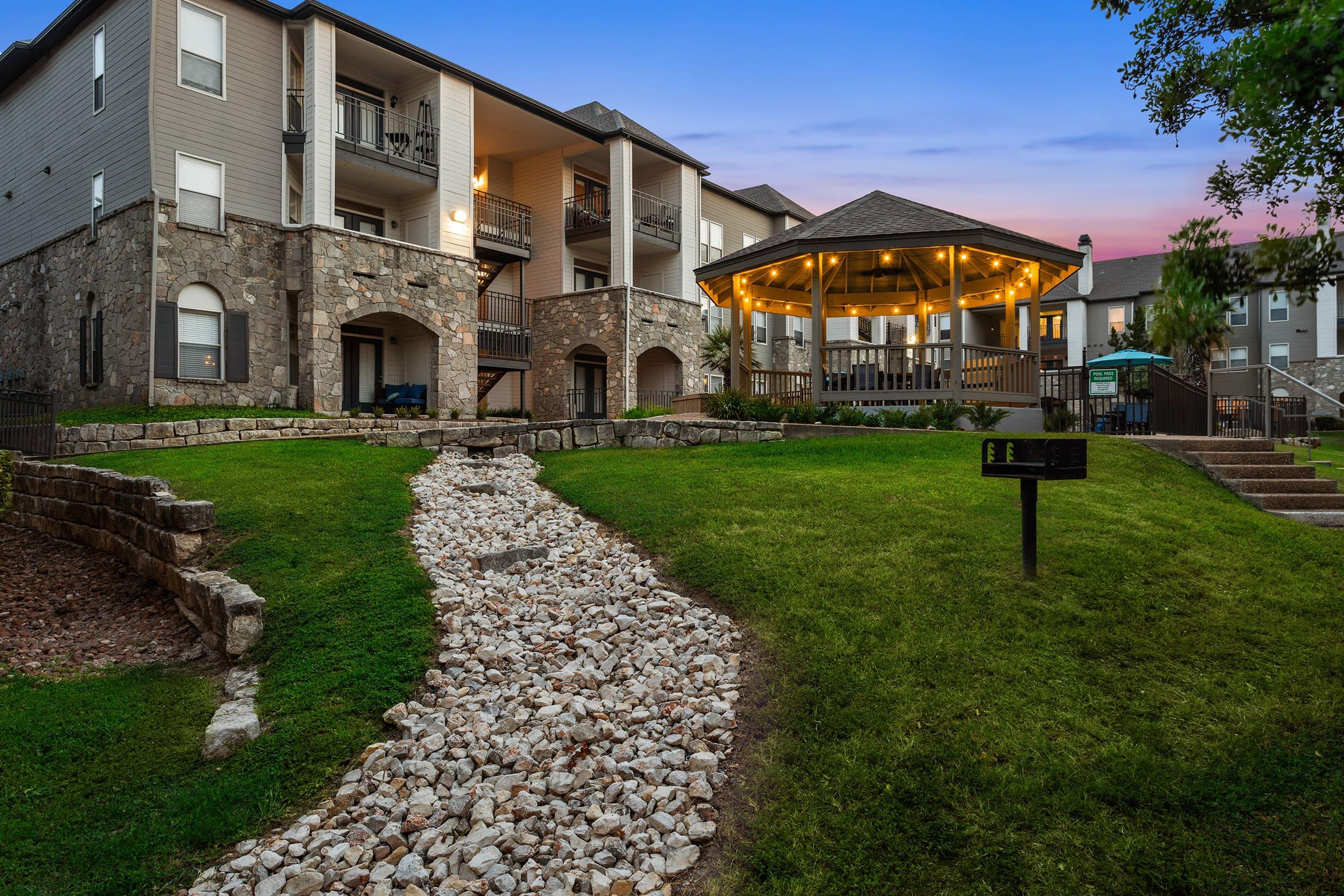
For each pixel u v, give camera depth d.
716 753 3.72
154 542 7.04
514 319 25.19
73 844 3.34
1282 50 2.04
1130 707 3.84
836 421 13.05
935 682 4.04
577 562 6.52
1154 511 6.96
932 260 14.89
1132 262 41.16
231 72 16.62
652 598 5.48
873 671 4.17
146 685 4.93
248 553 6.68
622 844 3.16
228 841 3.35
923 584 5.18
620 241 23.64
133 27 15.94
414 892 2.93
